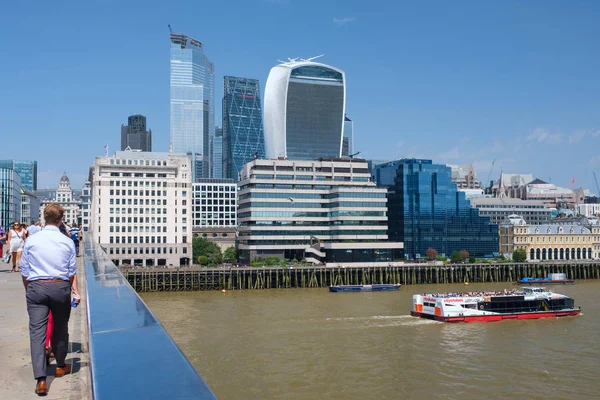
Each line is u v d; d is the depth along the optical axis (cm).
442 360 8700
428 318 12600
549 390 7212
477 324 11981
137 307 1356
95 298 1523
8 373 1539
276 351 9188
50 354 1662
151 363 845
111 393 712
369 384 7425
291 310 13912
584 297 17162
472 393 7081
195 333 10669
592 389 7256
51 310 1495
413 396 6944
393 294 18088
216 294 18462
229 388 7250
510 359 8788
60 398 1313
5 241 5994
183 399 688
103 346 952
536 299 13100
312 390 7162
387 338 10325
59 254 1471
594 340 10294
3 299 2947
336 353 9094
